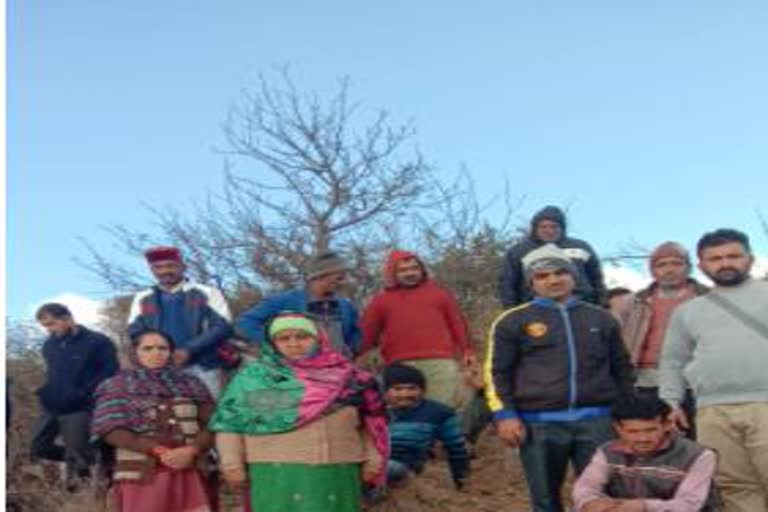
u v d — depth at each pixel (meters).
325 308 7.87
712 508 6.06
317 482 6.33
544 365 6.70
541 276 6.80
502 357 6.80
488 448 9.93
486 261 12.98
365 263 12.34
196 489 6.77
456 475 8.84
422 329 8.64
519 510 8.48
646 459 6.09
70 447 8.62
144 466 6.66
